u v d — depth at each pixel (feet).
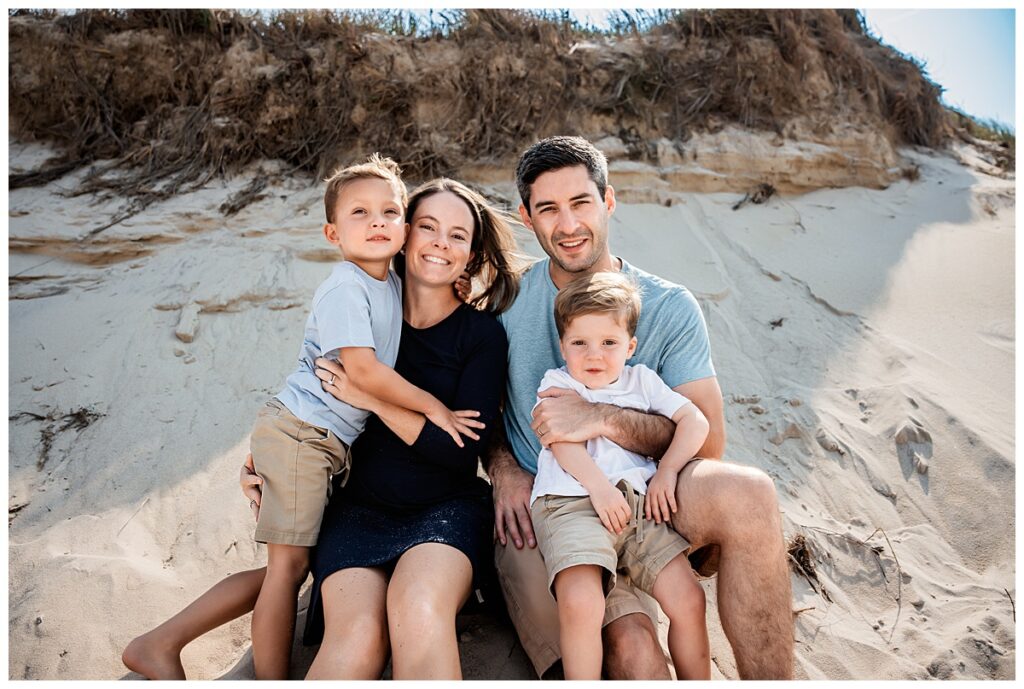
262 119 16.98
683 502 7.13
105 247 14.89
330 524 7.82
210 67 17.75
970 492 10.57
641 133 17.87
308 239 15.03
